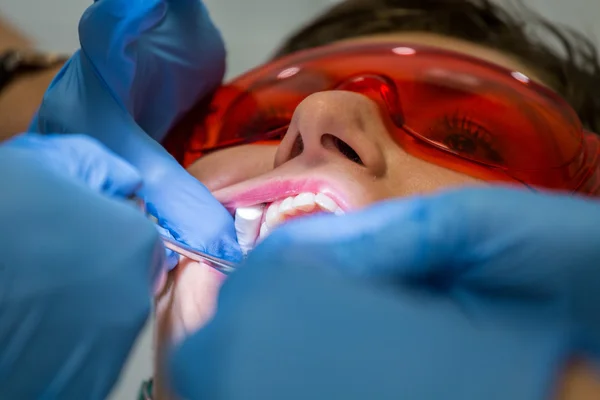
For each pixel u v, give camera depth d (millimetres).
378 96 746
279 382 417
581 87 1099
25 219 495
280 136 803
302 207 695
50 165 563
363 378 412
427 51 786
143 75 802
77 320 482
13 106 1121
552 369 400
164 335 725
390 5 1123
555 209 461
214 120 867
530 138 733
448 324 425
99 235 513
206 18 880
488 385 400
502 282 447
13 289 472
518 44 1054
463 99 741
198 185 723
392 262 464
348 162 690
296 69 812
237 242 733
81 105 727
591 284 432
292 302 442
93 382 488
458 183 708
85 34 704
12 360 468
